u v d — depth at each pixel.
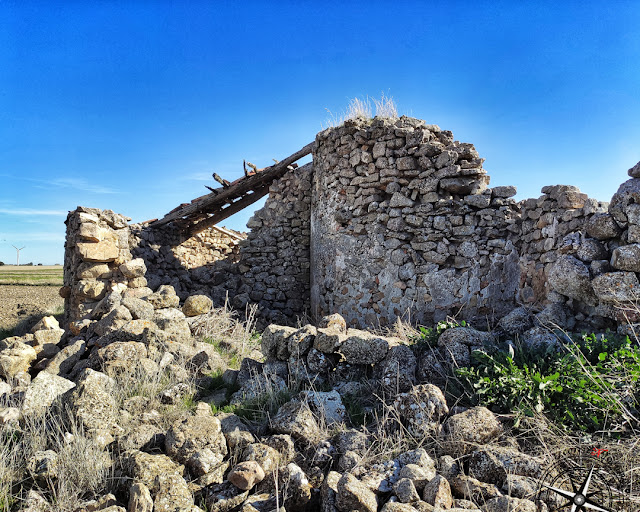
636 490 2.59
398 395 3.46
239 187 10.70
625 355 3.46
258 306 10.04
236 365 5.09
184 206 11.24
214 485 2.85
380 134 7.80
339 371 4.15
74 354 5.04
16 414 3.36
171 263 11.37
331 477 2.77
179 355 4.79
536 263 6.32
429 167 7.49
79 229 7.78
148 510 2.52
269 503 2.66
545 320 4.52
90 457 2.88
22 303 13.12
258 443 3.16
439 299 7.32
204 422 3.22
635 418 2.92
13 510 2.58
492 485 2.72
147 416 3.53
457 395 3.59
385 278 7.56
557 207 5.80
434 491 2.60
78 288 7.71
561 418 3.17
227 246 13.46
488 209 7.36
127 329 4.96
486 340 4.04
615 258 4.26
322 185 8.72
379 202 7.79
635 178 4.43
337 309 8.02
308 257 10.86
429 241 7.39
